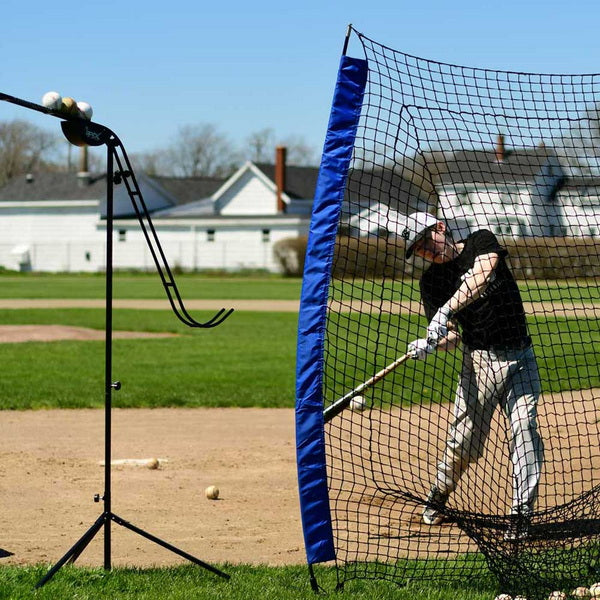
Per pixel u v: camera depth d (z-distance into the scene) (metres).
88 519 8.91
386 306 30.16
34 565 7.33
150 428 13.69
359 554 7.82
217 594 6.58
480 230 8.43
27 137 138.00
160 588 6.73
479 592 6.91
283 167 84.50
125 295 49.38
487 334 8.36
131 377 18.48
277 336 27.81
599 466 10.73
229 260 84.75
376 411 14.02
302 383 6.89
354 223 30.67
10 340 26.05
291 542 8.30
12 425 13.78
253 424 14.10
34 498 9.63
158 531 8.59
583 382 15.96
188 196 103.25
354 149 7.12
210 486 9.92
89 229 91.62
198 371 19.48
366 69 7.20
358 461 10.80
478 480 10.06
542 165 9.47
